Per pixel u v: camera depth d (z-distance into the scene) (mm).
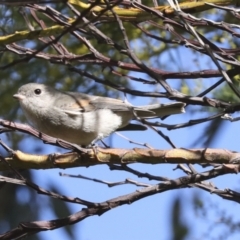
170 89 8617
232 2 9727
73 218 8406
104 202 8578
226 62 9000
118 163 8812
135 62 8578
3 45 10039
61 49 10094
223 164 8500
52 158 8945
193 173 9273
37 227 8234
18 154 8945
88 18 9602
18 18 12977
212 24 8992
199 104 8594
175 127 9016
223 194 9258
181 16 8664
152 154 8617
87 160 8852
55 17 9461
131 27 13898
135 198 8688
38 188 8352
